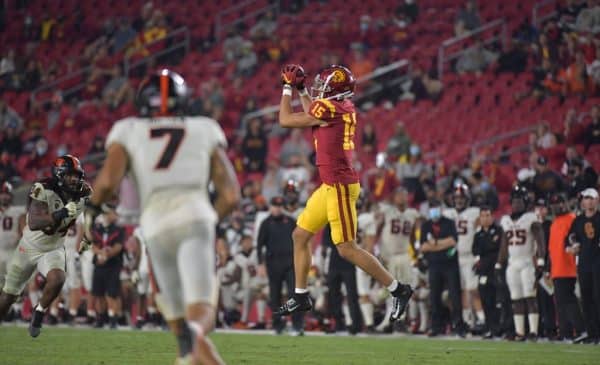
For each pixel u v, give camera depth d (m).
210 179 20.36
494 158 68.69
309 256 32.34
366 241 56.19
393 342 45.91
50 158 83.56
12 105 95.00
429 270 53.88
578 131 68.25
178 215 19.08
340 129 30.98
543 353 38.66
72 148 87.12
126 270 61.47
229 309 62.06
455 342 46.81
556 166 66.62
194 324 17.53
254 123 77.62
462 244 56.19
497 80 82.69
